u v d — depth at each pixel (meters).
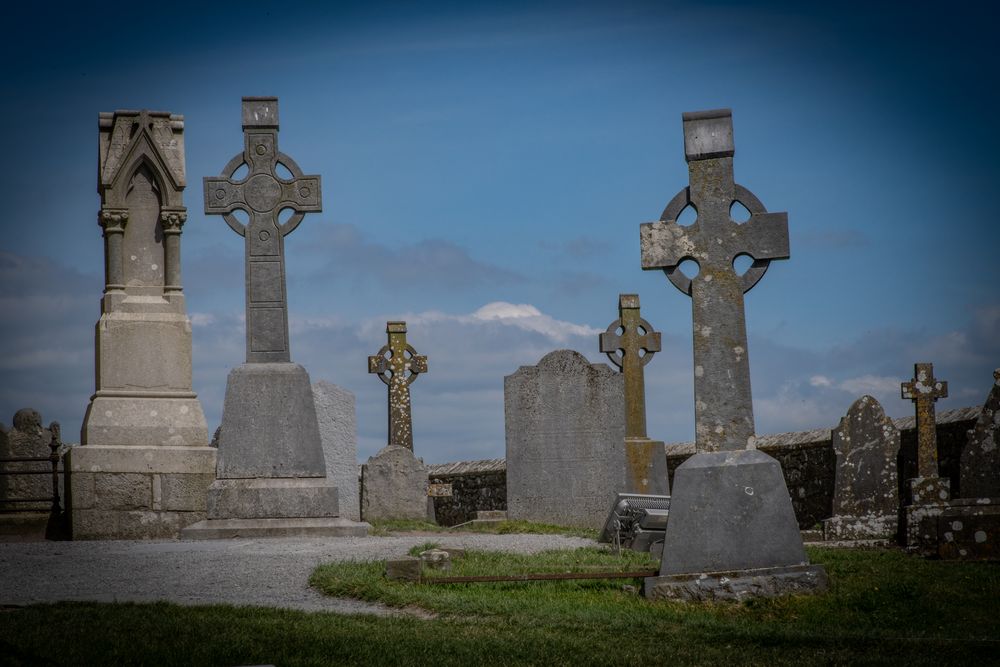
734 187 14.62
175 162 20.05
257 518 18.94
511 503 23.88
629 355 26.86
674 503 14.07
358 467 24.80
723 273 14.47
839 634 12.07
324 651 10.59
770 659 10.80
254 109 19.94
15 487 21.38
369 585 13.47
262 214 19.77
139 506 19.11
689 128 14.71
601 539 17.77
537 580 14.20
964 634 12.75
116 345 19.59
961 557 16.84
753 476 14.06
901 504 20.66
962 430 21.36
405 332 30.12
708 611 13.41
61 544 17.69
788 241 14.46
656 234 14.59
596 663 10.53
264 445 19.19
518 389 24.12
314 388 24.44
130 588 13.90
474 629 11.75
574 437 23.84
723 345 14.38
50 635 11.00
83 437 19.56
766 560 13.95
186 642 10.80
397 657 10.48
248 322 19.53
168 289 19.95
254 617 11.90
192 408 19.69
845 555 16.92
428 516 28.05
